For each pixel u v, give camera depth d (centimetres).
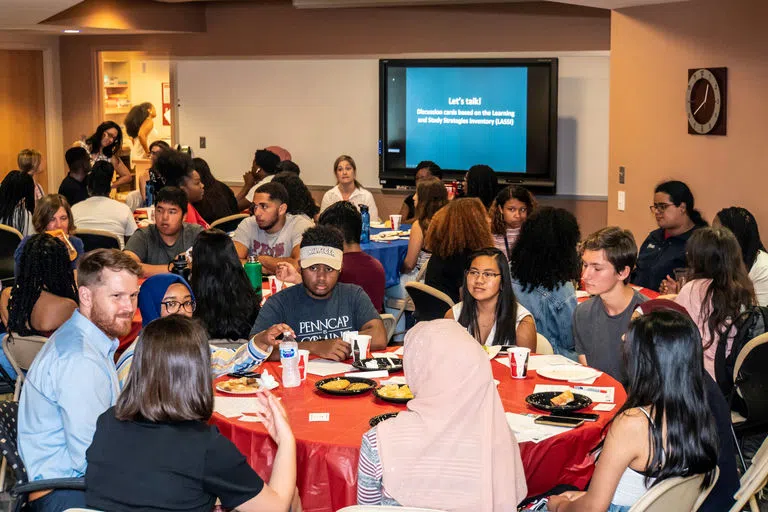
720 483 276
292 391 338
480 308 396
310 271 391
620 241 378
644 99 655
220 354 360
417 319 522
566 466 296
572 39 917
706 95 588
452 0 908
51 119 1178
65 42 1169
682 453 243
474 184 751
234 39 1075
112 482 221
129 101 1246
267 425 259
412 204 852
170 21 1043
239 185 1100
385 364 366
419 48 985
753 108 559
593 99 920
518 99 941
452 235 550
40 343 402
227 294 393
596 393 336
